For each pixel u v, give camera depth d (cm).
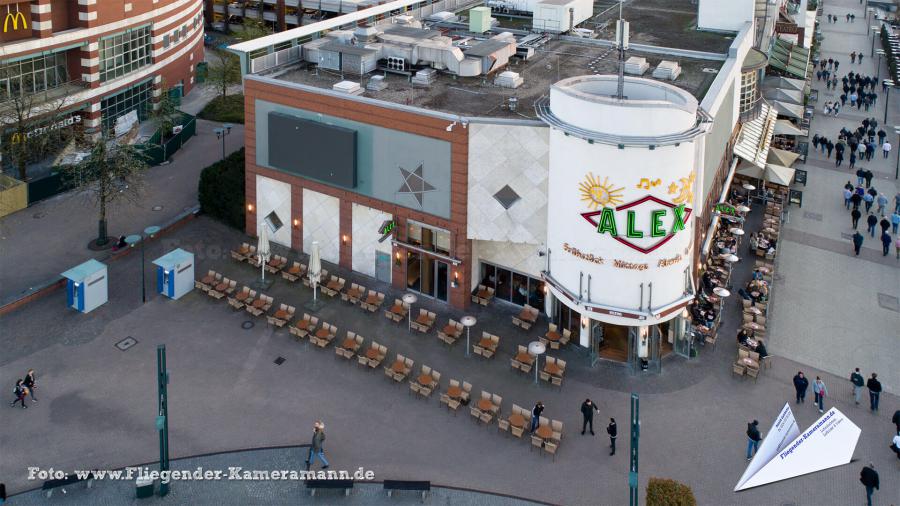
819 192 6322
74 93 6359
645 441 3434
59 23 6344
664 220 3575
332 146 4509
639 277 3647
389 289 4647
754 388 3803
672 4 7256
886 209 5991
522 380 3856
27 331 4125
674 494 2653
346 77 4894
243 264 4872
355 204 4622
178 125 7219
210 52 10725
